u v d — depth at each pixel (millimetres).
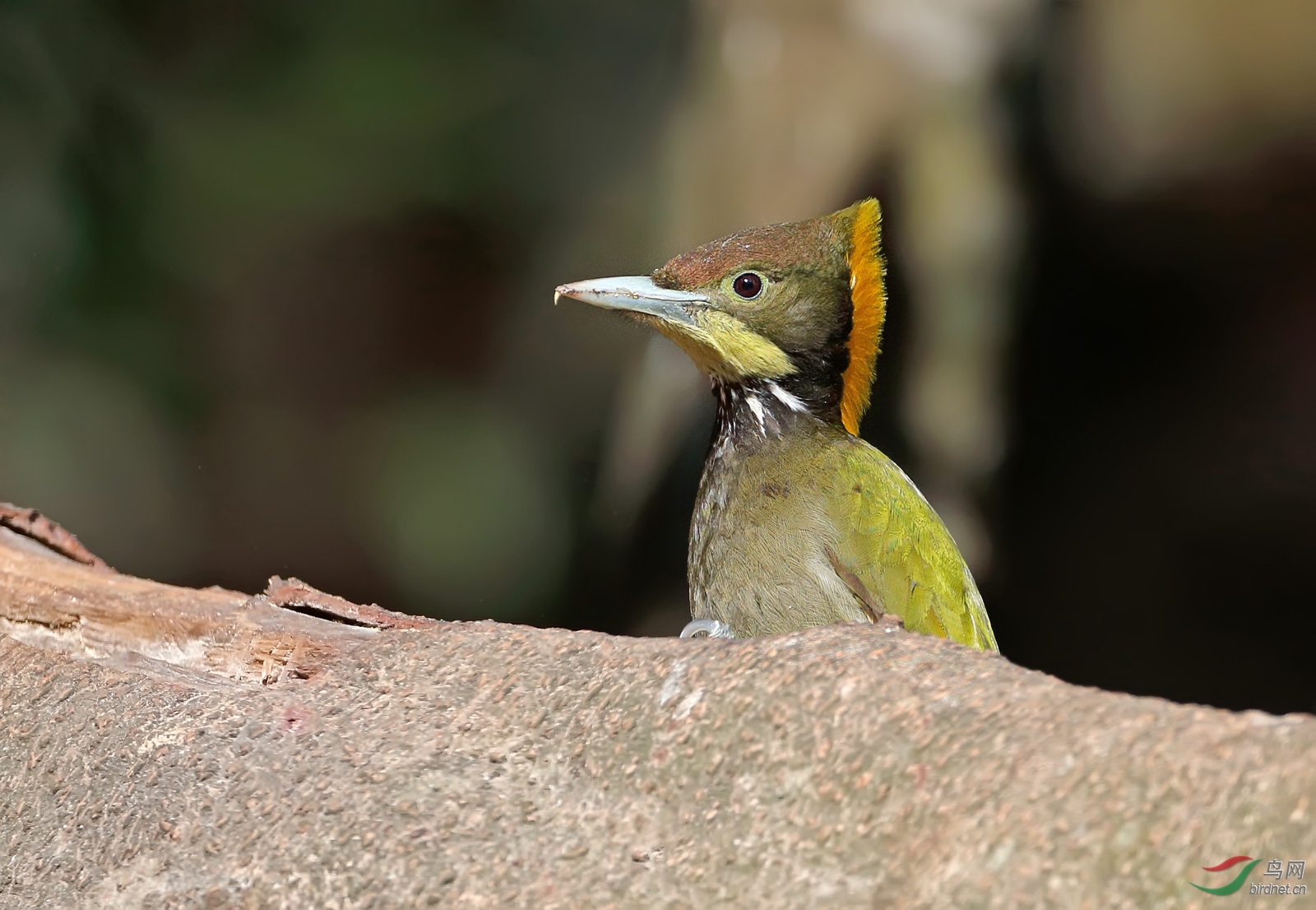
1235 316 16125
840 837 4086
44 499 14492
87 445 14750
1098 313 16203
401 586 17031
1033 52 13000
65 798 5062
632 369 13586
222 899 4547
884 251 12258
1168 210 14648
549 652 4953
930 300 12164
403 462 16812
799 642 4504
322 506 17125
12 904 4871
